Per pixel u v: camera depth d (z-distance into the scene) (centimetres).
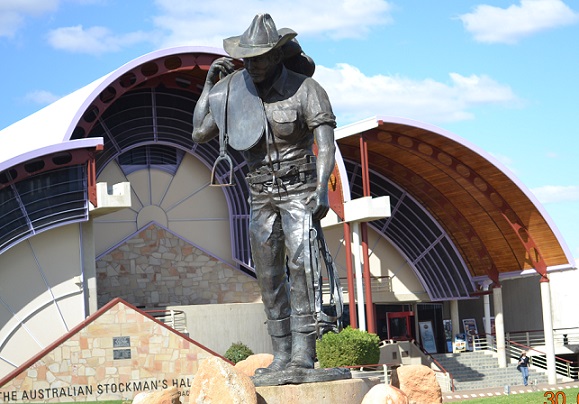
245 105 1271
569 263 4953
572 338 5997
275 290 1287
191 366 3584
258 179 1273
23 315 3928
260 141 1264
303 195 1258
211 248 4853
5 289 3919
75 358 3450
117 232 4644
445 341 5697
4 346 3894
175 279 4712
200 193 4866
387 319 5547
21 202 3884
